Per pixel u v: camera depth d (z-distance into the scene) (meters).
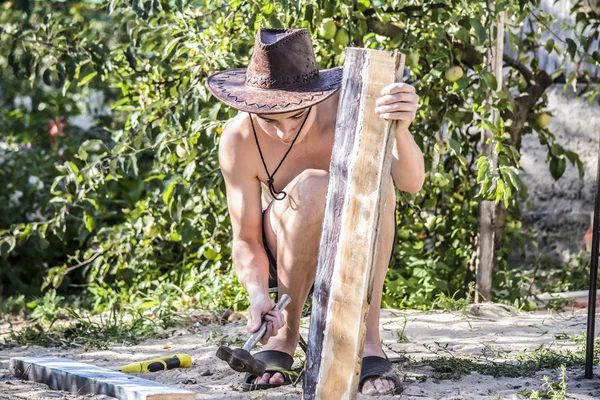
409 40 5.96
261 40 3.38
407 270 6.53
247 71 3.45
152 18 6.39
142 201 7.20
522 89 6.81
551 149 6.88
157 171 6.93
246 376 3.76
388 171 3.10
